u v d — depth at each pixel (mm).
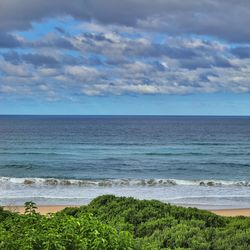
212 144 80875
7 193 27469
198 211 10688
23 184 31469
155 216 10000
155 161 54344
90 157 57969
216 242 7965
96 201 11602
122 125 177375
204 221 9641
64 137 96750
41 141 83688
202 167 49406
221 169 48000
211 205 24078
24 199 24641
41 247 6070
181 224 8797
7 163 50219
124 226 8961
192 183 33156
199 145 78562
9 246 6098
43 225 6715
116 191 29094
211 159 57156
